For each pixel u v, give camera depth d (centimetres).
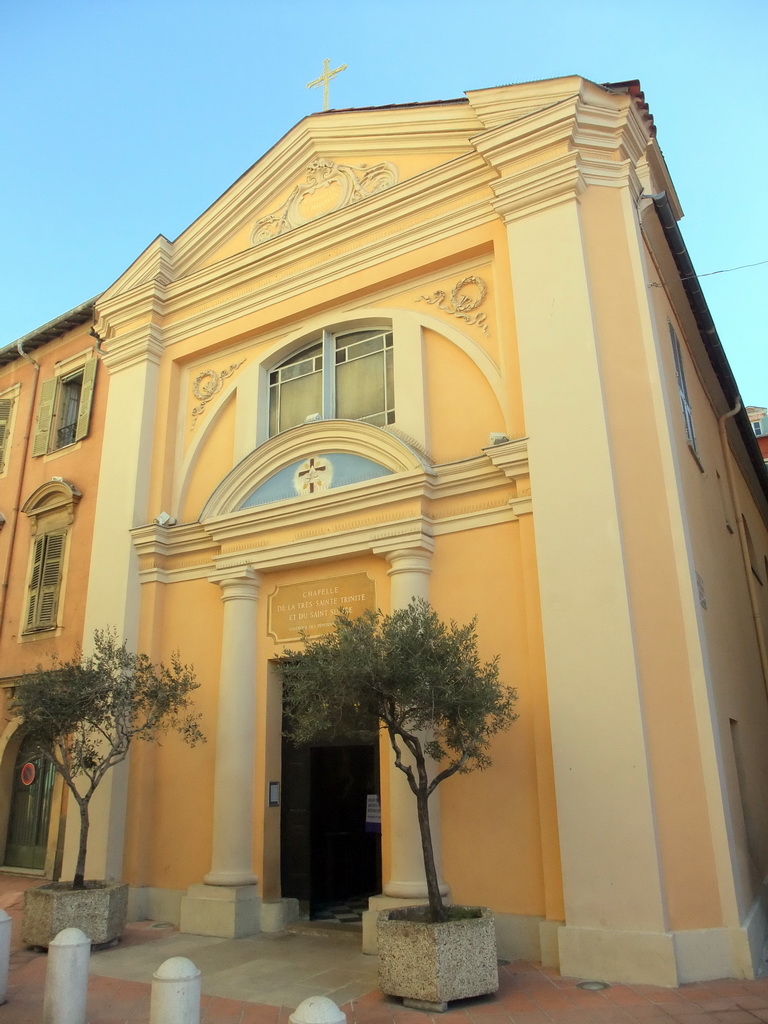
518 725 751
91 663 861
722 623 880
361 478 923
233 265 1125
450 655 630
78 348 1427
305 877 896
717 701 729
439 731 680
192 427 1132
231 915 831
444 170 962
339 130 1098
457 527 841
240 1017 566
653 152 969
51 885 825
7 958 609
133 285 1218
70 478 1320
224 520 985
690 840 641
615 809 656
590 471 746
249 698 929
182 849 927
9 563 1377
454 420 907
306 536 930
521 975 648
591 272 822
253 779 906
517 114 921
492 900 726
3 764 1272
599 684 688
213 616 1001
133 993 630
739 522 1246
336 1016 379
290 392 1080
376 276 995
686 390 1007
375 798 922
